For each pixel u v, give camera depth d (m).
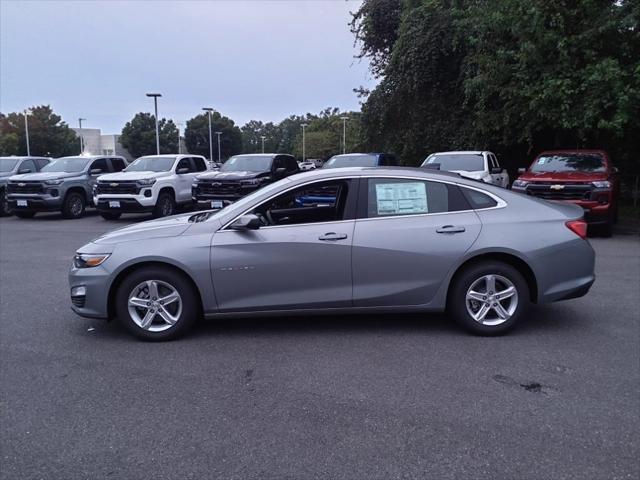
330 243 5.02
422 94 20.77
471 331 5.18
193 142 98.75
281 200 5.25
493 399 3.86
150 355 4.80
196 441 3.34
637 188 16.97
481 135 18.06
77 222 15.46
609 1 12.66
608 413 3.64
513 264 5.22
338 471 3.01
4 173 17.53
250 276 5.04
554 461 3.09
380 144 23.38
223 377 4.30
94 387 4.14
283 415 3.66
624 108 11.59
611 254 9.53
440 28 18.81
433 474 2.97
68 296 6.90
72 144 76.38
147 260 4.99
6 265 8.97
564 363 4.51
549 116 13.04
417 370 4.39
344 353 4.79
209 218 5.27
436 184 5.25
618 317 5.76
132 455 3.20
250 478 2.96
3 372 4.43
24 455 3.21
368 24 23.61
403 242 5.05
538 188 11.41
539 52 12.95
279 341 5.12
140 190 14.70
